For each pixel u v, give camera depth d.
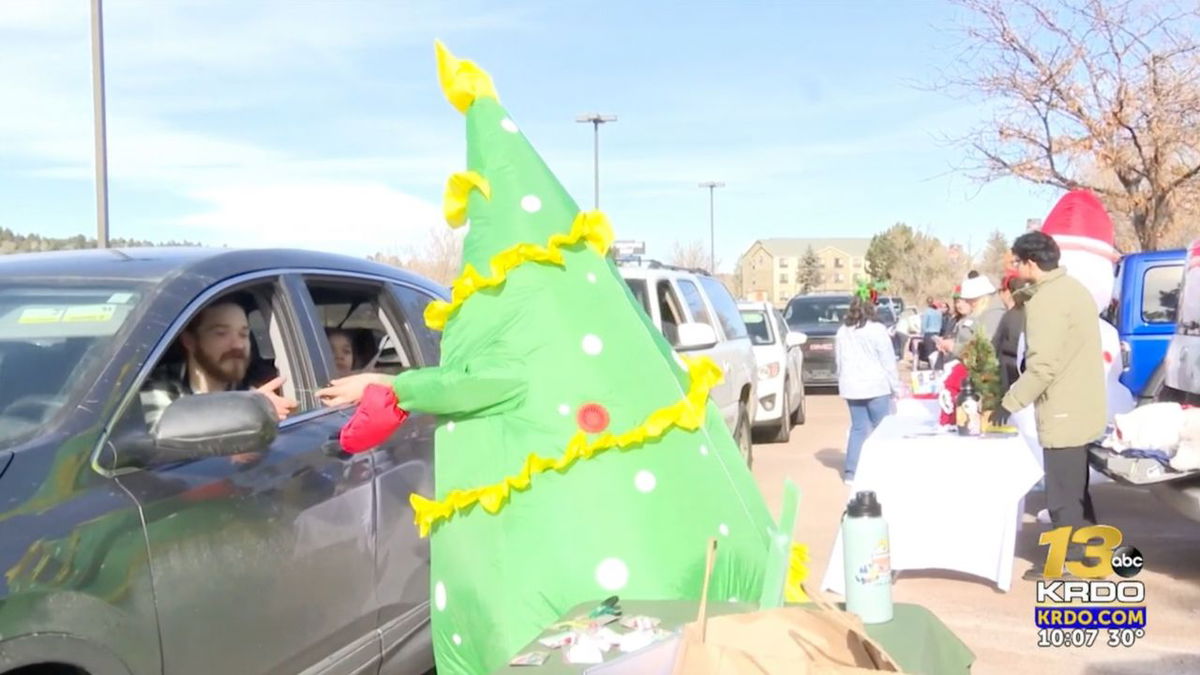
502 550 2.86
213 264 3.83
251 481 3.42
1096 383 5.90
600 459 2.89
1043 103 16.58
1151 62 15.60
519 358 2.94
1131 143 15.95
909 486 6.16
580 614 2.65
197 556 3.12
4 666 2.52
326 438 3.86
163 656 2.96
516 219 3.08
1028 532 7.50
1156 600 5.89
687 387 3.12
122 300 3.47
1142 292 10.33
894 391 9.52
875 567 2.72
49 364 3.20
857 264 123.31
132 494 3.00
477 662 2.90
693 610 2.61
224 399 3.19
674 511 2.87
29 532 2.69
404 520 4.10
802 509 8.59
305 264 4.33
